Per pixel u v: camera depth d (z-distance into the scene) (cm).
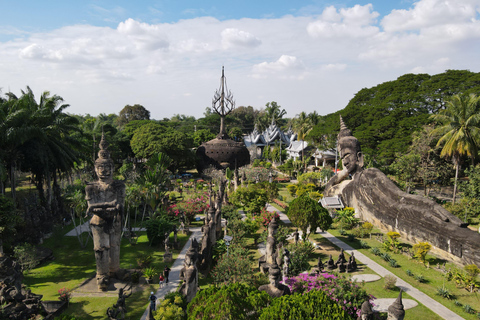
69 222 4053
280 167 8544
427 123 5553
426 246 2759
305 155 9150
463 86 5741
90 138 6362
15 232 2636
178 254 3119
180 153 7419
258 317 1348
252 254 3098
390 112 6256
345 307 1720
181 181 6894
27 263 2534
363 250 3128
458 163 4341
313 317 1318
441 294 2255
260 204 3912
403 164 4862
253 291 1479
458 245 2775
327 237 3509
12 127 3122
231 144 7662
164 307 1831
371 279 2489
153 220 3431
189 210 4091
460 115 4250
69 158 3978
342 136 4662
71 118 4097
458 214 3922
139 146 7281
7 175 3209
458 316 2012
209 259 2817
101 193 2433
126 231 3694
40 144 3584
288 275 2119
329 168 6619
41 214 3431
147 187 4000
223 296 1359
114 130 8512
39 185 3875
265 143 12138
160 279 2467
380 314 1991
